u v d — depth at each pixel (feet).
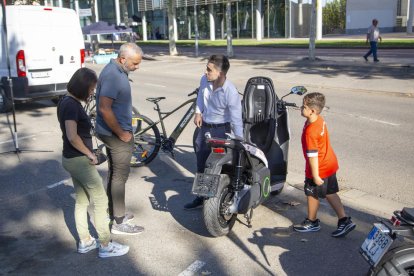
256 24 150.92
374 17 168.45
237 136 15.53
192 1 164.76
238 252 14.30
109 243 14.25
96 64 85.30
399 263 9.85
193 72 68.03
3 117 36.60
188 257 14.06
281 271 13.17
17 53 34.94
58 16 37.32
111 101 14.08
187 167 23.02
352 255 13.99
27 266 13.75
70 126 12.92
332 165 14.76
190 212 17.49
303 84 51.42
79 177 13.56
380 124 31.24
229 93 15.99
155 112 36.83
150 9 182.09
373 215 16.79
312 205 15.29
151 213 17.42
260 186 15.71
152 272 13.25
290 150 25.73
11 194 19.72
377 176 20.93
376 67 62.54
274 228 15.96
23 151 26.50
